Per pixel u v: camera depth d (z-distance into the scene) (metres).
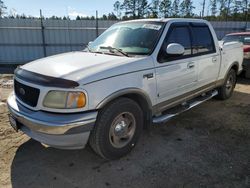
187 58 4.00
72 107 2.61
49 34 14.00
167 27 3.74
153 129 4.14
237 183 2.74
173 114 3.88
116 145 3.13
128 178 2.85
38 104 2.70
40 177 2.86
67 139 2.64
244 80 8.19
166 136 3.89
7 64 13.91
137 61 3.17
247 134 3.97
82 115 2.64
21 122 2.88
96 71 2.79
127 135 3.24
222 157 3.27
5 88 7.22
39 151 3.41
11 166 3.06
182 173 2.93
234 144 3.64
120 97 3.06
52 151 3.41
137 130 3.34
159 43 3.52
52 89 2.61
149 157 3.28
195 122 4.46
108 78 2.82
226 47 5.29
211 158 3.25
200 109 5.18
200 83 4.49
